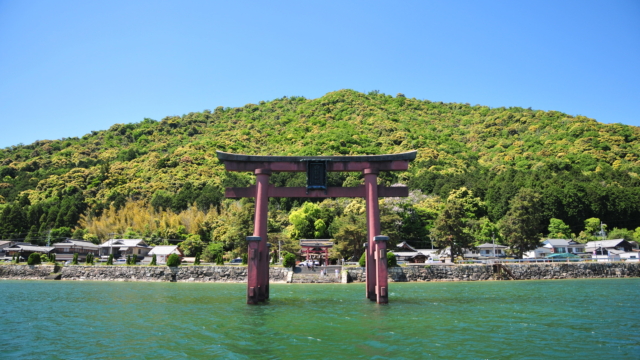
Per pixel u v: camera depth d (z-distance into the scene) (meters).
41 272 75.00
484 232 99.69
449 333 22.30
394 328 23.64
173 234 108.50
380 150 191.75
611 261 73.56
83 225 117.00
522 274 69.06
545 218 106.56
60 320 27.62
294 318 26.98
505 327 23.97
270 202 128.75
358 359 17.52
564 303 34.84
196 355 18.31
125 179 149.00
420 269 66.56
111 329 24.23
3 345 20.53
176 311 31.06
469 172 149.62
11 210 115.56
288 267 67.75
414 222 106.56
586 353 18.39
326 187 31.88
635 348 19.20
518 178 123.38
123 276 72.00
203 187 142.12
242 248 85.19
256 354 18.34
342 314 28.53
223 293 46.75
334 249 82.38
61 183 143.12
